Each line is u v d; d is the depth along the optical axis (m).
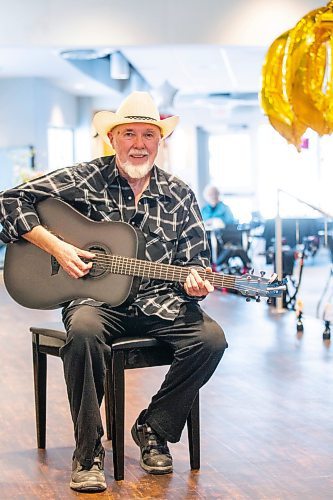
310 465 3.59
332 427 4.18
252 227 12.89
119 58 13.16
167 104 14.35
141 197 3.50
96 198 3.49
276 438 3.99
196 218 3.56
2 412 4.50
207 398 4.79
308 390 4.98
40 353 3.70
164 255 3.49
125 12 8.89
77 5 8.88
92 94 17.11
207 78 15.35
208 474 3.48
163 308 3.38
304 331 7.10
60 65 13.41
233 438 3.99
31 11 8.87
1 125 14.81
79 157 17.38
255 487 3.33
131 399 4.78
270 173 20.67
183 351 3.34
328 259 15.77
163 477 3.44
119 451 3.38
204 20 8.91
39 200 3.49
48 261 3.47
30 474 3.49
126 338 3.38
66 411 4.50
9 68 13.70
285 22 8.93
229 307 8.59
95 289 3.39
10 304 9.06
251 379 5.29
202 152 20.86
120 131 3.41
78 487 3.28
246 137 20.72
